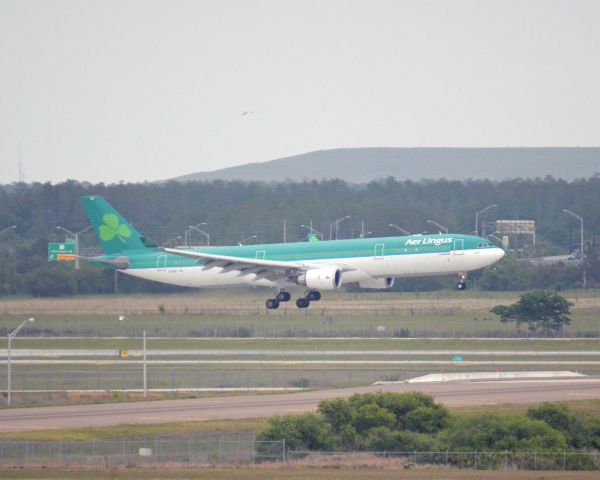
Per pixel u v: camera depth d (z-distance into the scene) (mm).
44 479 182875
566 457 196375
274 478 181250
